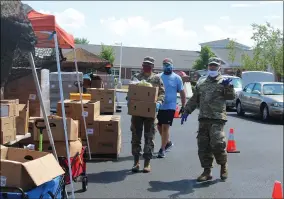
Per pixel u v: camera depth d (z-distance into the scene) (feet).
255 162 28.78
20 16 8.84
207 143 23.08
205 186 22.29
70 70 82.79
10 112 18.29
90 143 27.53
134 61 199.00
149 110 23.58
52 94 53.16
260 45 129.59
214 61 22.59
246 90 60.75
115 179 23.03
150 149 24.57
